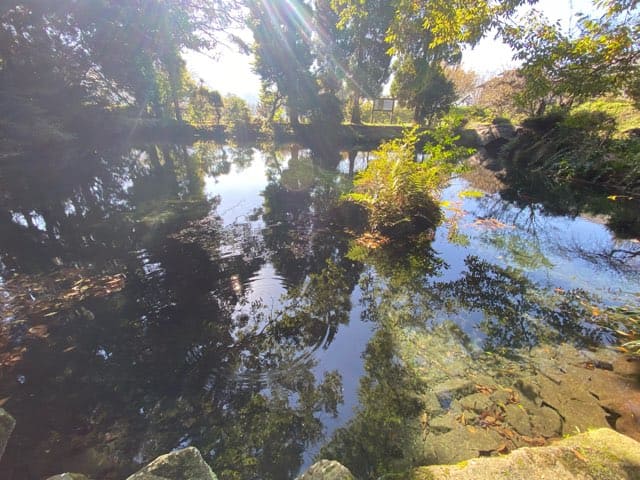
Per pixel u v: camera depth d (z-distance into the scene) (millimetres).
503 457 1428
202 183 8039
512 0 3631
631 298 3172
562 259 4086
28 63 11594
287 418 1929
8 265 3893
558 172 9102
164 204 6352
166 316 2957
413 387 2133
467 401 1995
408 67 9672
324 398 2064
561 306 3055
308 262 4031
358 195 5480
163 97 19281
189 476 1259
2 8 10383
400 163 5293
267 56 18484
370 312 3008
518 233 5027
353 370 2305
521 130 12727
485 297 3232
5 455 1704
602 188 7684
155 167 10031
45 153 11016
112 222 5348
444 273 3748
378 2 12234
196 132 18375
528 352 2438
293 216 5703
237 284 3506
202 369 2332
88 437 1818
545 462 1372
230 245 4508
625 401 1936
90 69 13719
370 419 1897
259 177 8711
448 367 2307
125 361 2410
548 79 3938
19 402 2049
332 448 1729
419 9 4633
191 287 3447
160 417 1947
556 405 1938
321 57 19531
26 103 10867
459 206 6621
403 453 1680
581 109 10586
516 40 3852
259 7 15727
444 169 6262
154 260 4055
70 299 3211
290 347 2555
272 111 20625
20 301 3158
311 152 13773
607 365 2271
